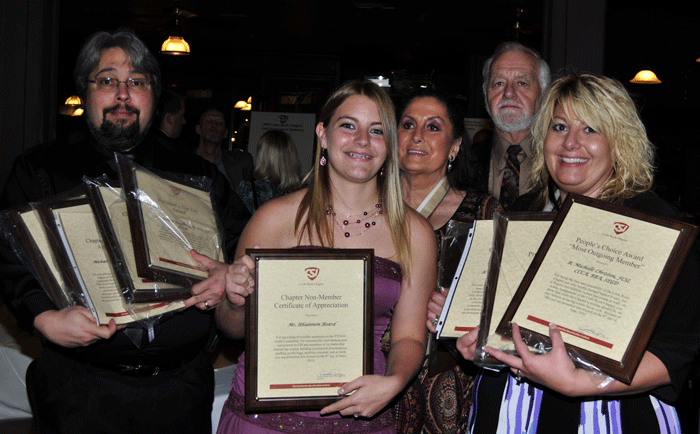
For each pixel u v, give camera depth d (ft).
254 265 5.04
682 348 4.41
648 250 4.29
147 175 5.41
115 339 5.52
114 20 32.86
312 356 5.05
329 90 38.52
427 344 6.53
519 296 4.51
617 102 4.92
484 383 5.49
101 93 5.74
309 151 29.60
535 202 5.81
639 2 34.32
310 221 5.68
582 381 4.26
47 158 5.91
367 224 5.76
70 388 5.53
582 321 4.31
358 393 4.95
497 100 8.52
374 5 28.55
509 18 30.42
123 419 5.58
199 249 5.52
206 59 37.65
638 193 4.92
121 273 4.98
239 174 21.21
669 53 41.27
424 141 7.14
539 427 4.95
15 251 5.12
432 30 33.01
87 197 5.05
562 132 5.13
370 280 5.17
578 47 14.78
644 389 4.38
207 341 6.69
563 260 4.49
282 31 34.32
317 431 5.36
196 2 29.30
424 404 6.67
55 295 5.08
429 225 6.04
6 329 10.73
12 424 10.12
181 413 5.85
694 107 41.37
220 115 20.43
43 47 16.33
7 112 16.02
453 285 5.31
